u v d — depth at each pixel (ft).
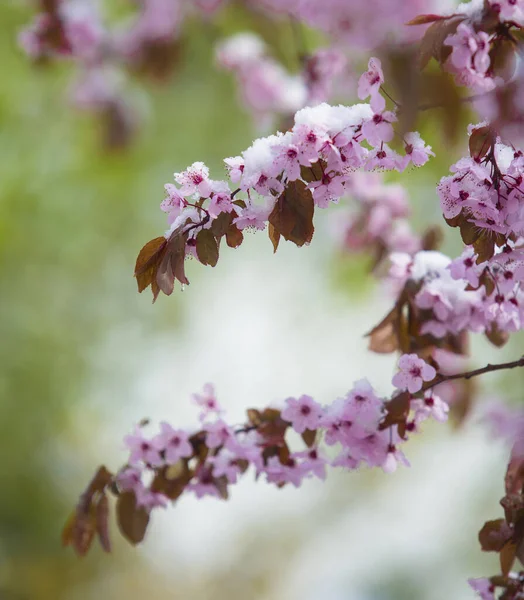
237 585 50.88
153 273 9.33
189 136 35.14
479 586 10.71
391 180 21.86
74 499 37.78
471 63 9.63
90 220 35.99
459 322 11.96
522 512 10.32
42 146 34.96
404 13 15.74
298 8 17.80
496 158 9.02
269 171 8.73
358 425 10.52
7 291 34.58
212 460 11.82
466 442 36.63
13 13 32.24
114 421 38.50
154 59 23.99
